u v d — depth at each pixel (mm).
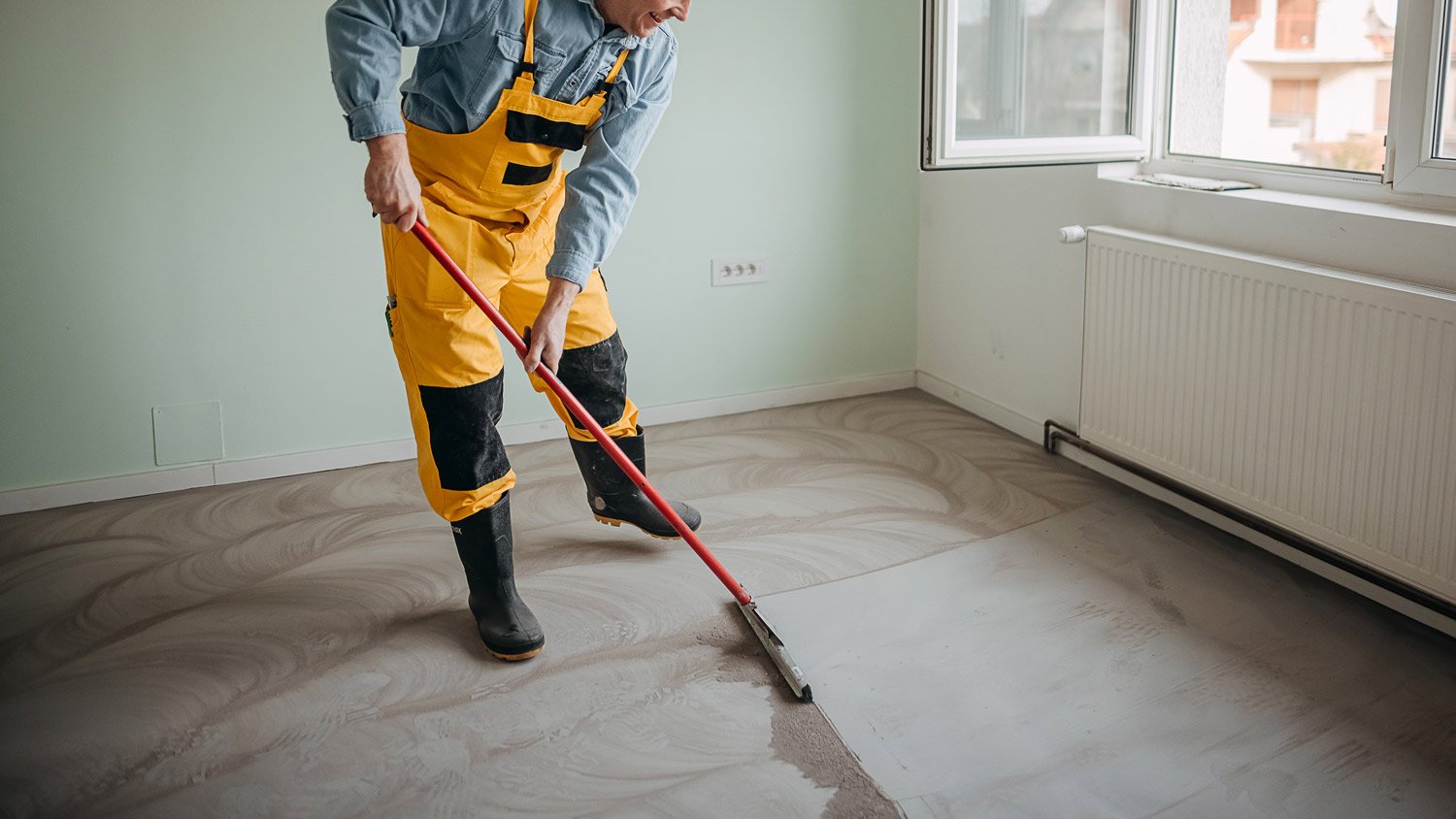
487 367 2188
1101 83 2896
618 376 2541
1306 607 2363
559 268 2076
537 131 2020
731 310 3635
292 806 1839
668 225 3480
